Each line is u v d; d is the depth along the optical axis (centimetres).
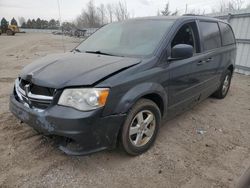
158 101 346
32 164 297
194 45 414
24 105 298
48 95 275
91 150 273
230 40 578
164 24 382
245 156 338
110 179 279
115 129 284
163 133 394
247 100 602
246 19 944
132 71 296
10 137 355
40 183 268
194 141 374
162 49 339
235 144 372
